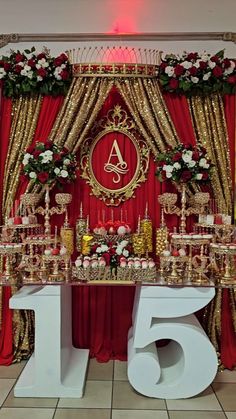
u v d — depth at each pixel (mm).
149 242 3838
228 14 4000
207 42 4027
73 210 4020
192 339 3254
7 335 3953
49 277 3406
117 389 3430
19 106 3922
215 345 3918
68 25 4035
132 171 4023
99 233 3650
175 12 4020
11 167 3922
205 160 3615
